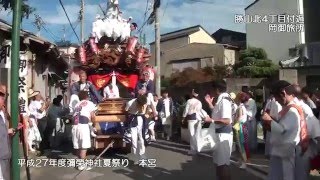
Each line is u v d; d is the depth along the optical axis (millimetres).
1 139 5957
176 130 17297
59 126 14344
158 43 20297
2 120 6031
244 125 10062
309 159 5945
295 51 23969
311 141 6008
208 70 30906
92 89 12297
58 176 9312
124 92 14008
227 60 35875
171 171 9852
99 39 13609
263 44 28719
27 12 12766
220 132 7098
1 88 6070
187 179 8914
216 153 7145
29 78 15930
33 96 12781
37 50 16859
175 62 39125
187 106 12352
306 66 23016
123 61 13367
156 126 18484
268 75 26438
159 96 20031
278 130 5605
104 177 9211
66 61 21109
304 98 8812
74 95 12125
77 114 10438
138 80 13797
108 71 13711
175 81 33469
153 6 20406
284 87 5699
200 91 13375
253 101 12328
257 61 27188
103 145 11992
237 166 10219
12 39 6504
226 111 6977
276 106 6270
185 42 42906
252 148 12531
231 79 26516
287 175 5613
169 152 13000
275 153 5723
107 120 11844
